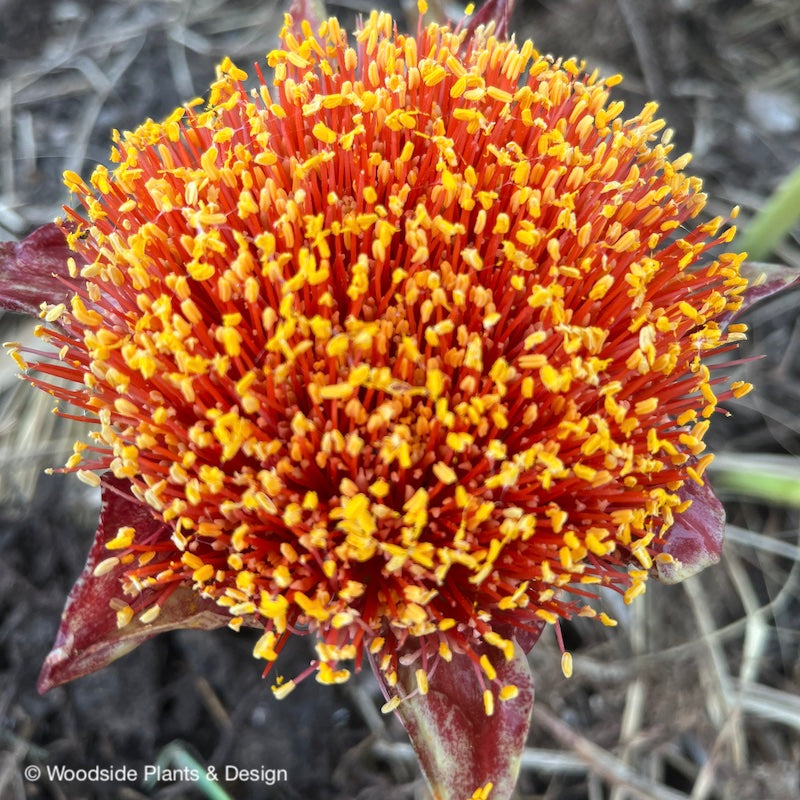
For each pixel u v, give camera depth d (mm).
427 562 122
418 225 131
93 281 144
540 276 135
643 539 131
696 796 199
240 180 138
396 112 132
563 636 215
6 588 197
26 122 259
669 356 134
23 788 185
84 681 192
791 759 207
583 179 138
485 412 128
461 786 130
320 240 124
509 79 147
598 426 125
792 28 290
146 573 128
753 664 213
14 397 218
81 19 276
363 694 201
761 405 238
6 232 241
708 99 275
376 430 125
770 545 226
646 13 274
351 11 271
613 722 208
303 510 128
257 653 122
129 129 258
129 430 128
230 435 122
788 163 267
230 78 148
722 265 148
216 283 131
